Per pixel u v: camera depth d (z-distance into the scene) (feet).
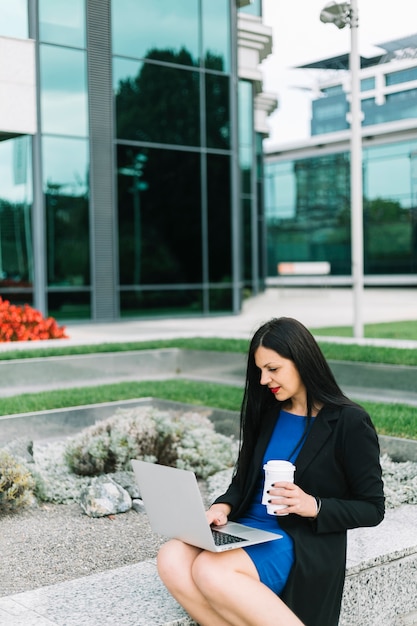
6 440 24.95
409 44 90.33
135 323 63.05
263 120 109.91
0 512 18.51
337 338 41.39
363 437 10.62
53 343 40.63
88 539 16.65
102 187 62.75
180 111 67.05
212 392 30.27
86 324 62.03
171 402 27.37
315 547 10.44
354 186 42.60
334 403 10.82
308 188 132.46
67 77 60.75
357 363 31.42
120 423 21.67
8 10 58.18
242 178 90.43
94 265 62.39
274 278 138.41
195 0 67.46
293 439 11.14
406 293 111.86
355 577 12.78
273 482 10.17
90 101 61.87
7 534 17.02
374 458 10.63
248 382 11.52
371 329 51.29
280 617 9.70
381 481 10.70
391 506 16.66
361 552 13.32
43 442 25.13
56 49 60.13
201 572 9.97
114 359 36.45
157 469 10.48
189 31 67.31
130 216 64.44
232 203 70.54
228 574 9.90
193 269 68.18
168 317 66.74
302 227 133.90
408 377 29.73
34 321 43.52
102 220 62.80
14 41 48.11
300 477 10.76
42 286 59.62
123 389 31.53
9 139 55.93
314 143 127.85
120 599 11.63
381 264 124.98
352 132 43.24
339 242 129.59
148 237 65.46
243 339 40.70
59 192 60.59
